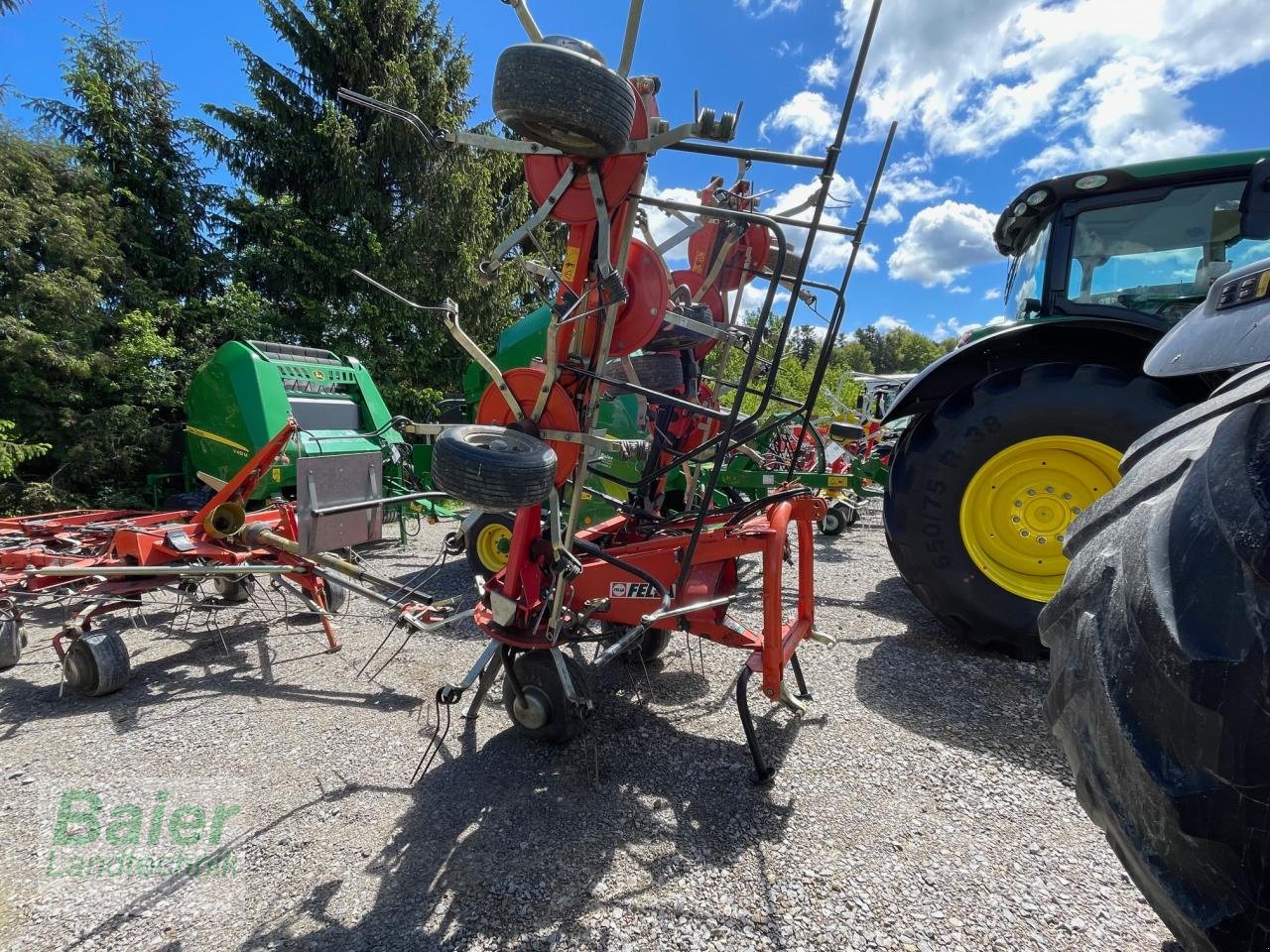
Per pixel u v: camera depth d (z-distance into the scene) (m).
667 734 2.76
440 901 1.84
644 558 2.70
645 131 2.36
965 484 3.32
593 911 1.79
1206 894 1.05
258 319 10.25
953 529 3.35
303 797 2.35
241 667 3.57
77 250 7.91
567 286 2.41
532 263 2.63
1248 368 1.41
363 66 12.12
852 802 2.26
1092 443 3.12
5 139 7.73
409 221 12.14
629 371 3.37
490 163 13.45
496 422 2.56
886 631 3.91
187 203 11.05
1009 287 4.75
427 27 13.25
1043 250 3.90
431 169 12.24
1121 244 3.63
